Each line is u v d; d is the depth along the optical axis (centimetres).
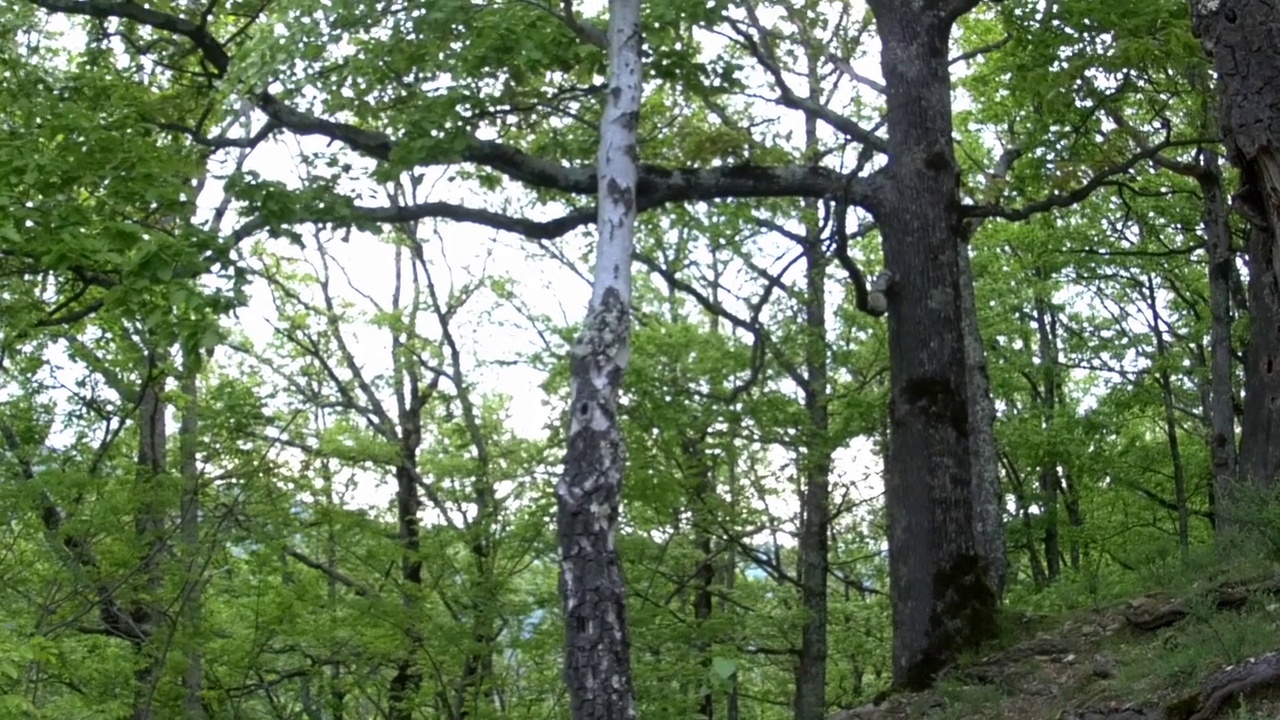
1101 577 1226
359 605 1266
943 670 1065
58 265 901
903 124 1218
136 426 1425
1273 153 500
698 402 1512
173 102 1198
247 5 1216
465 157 1170
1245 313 2445
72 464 1173
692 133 1321
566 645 776
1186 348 2720
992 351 2730
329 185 1147
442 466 1434
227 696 1291
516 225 1189
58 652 977
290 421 1260
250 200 1077
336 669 1422
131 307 932
